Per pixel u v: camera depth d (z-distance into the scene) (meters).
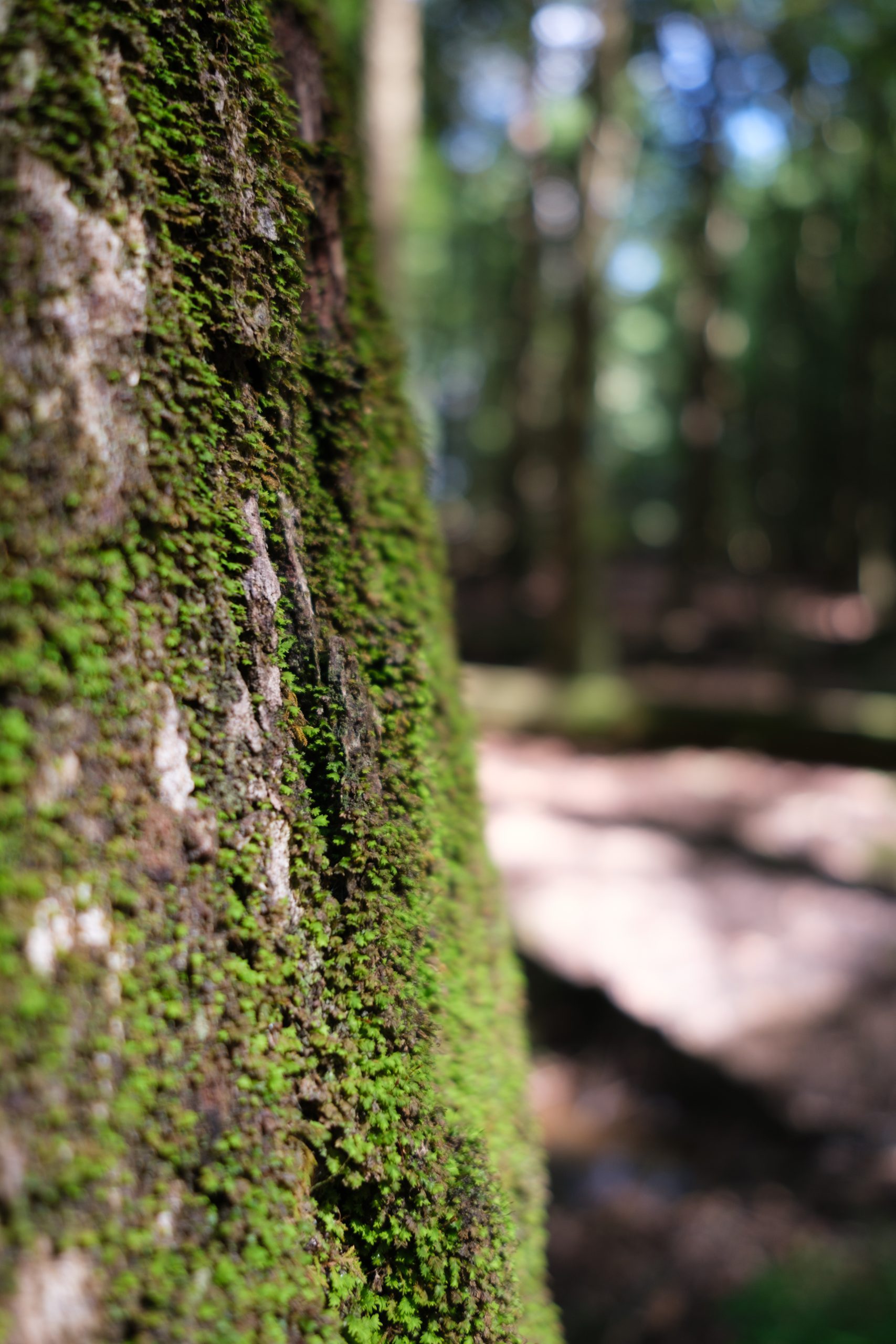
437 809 0.74
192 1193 0.52
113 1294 0.48
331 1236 0.59
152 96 0.55
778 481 13.32
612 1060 2.80
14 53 0.51
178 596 0.55
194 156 0.57
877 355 11.16
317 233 0.74
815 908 3.20
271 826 0.59
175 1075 0.52
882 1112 2.29
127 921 0.52
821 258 11.68
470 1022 0.73
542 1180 0.79
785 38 8.57
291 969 0.58
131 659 0.53
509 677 6.27
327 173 0.76
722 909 3.24
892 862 3.57
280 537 0.61
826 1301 1.74
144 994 0.52
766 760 5.20
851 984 2.73
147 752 0.53
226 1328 0.51
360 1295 0.59
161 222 0.55
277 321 0.61
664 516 17.23
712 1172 2.31
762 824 4.20
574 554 6.79
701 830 4.13
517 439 11.22
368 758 0.64
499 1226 0.64
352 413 0.72
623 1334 1.82
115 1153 0.49
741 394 13.20
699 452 10.06
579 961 3.07
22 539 0.50
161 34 0.56
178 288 0.56
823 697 6.79
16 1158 0.46
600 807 4.48
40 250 0.51
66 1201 0.47
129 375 0.54
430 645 0.79
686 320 10.54
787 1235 2.00
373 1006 0.62
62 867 0.49
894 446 11.72
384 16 4.02
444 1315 0.61
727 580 11.30
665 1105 2.61
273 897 0.58
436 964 0.68
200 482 0.57
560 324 12.59
